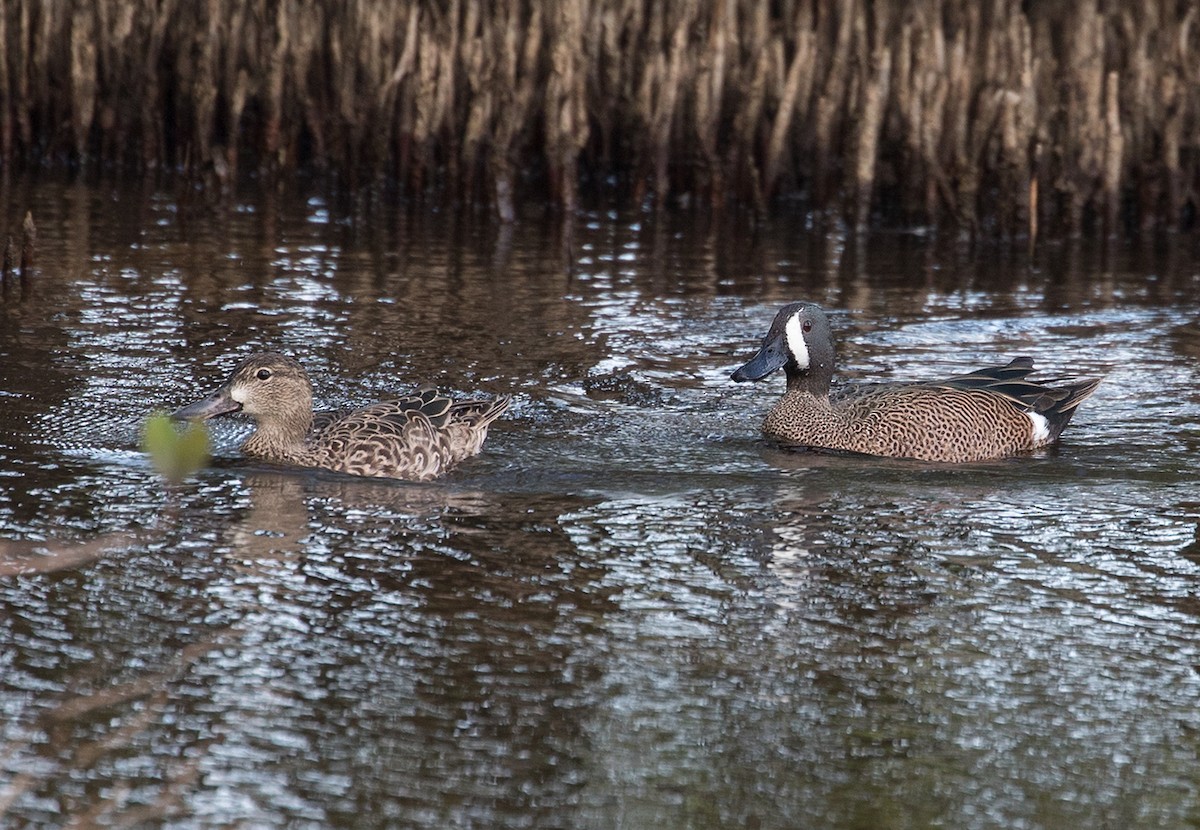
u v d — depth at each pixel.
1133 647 10.59
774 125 25.75
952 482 13.79
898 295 20.39
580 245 22.77
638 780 8.84
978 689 9.98
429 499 12.94
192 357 16.27
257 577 11.21
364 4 26.09
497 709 9.52
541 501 12.97
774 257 22.50
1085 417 15.63
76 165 27.69
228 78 27.30
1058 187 24.98
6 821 8.13
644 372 16.64
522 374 16.34
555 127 24.97
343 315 18.17
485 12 26.75
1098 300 20.31
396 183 26.69
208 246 21.42
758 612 10.98
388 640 10.34
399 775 8.77
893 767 9.07
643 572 11.59
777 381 16.55
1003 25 26.53
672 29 27.39
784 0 28.19
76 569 11.21
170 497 12.67
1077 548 12.24
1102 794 8.84
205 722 9.23
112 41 27.41
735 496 13.26
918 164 25.34
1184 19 26.44
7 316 17.39
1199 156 25.38
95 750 8.84
